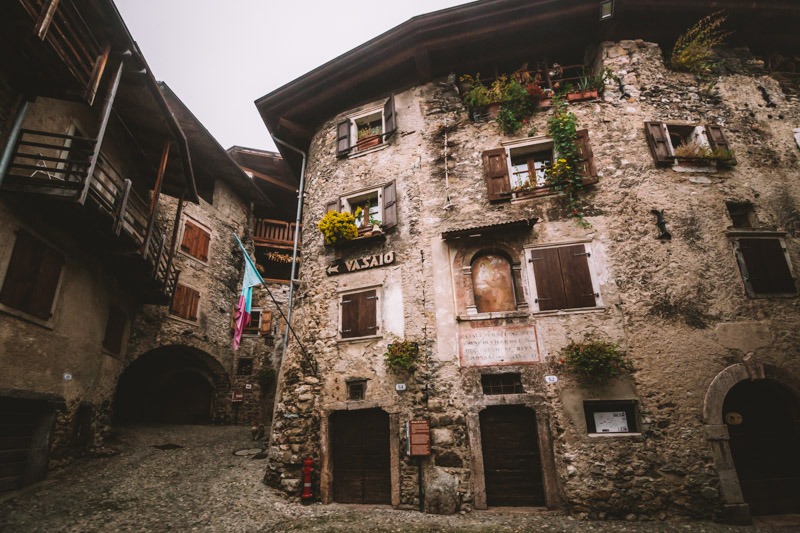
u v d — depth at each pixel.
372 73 11.05
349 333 9.23
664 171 8.91
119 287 10.68
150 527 6.38
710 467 6.88
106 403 10.45
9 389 6.86
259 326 16.34
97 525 6.26
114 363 10.87
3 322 6.75
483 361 8.02
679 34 10.32
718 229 8.41
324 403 8.85
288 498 8.09
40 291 7.57
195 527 6.52
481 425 7.77
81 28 6.84
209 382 15.51
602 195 8.75
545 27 10.15
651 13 9.87
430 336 8.46
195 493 7.85
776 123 9.63
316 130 12.53
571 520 6.70
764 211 8.66
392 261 9.32
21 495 6.89
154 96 8.74
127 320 11.57
